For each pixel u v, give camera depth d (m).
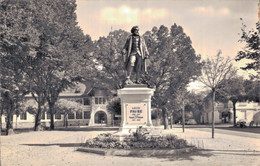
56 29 42.50
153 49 52.44
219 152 16.20
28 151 18.17
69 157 14.86
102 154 15.12
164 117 51.06
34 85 47.56
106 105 76.31
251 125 62.03
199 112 92.38
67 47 48.34
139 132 16.12
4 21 27.95
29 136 34.16
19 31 29.97
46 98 54.91
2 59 32.94
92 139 17.70
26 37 31.72
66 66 48.59
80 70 51.12
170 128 51.75
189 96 50.53
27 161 14.28
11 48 30.97
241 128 51.91
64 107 73.44
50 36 42.25
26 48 31.81
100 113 86.94
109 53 54.56
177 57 52.00
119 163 12.73
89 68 55.53
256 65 16.83
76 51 52.19
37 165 13.14
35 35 32.47
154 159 13.64
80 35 51.22
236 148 18.39
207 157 14.23
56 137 31.53
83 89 86.94
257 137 28.27
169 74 52.81
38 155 16.27
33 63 41.75
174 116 85.19
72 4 49.94
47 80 50.72
